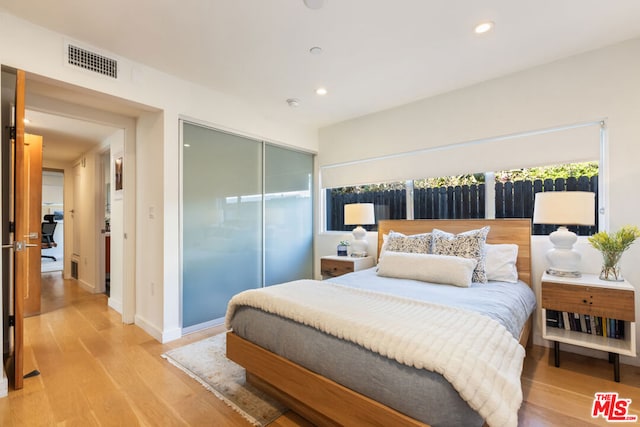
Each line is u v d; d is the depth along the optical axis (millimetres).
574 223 2221
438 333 1334
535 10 1937
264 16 1975
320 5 1872
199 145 3086
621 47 2328
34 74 2037
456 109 3125
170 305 2791
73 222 5488
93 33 2146
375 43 2301
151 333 2887
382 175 3746
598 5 1888
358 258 3598
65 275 5543
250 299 1950
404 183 3627
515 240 2713
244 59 2521
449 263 2371
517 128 2770
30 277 3496
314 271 4469
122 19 1989
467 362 1151
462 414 1127
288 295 1917
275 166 3932
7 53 1923
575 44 2342
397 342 1284
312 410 1646
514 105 2785
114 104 2756
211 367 2262
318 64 2607
